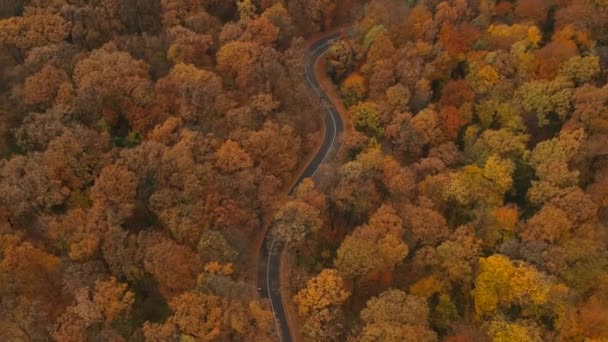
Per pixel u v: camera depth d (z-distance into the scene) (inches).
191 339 3754.9
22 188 4596.5
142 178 4712.1
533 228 4591.5
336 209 4830.2
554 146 5113.2
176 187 4630.9
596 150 5019.7
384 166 5064.0
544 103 5492.1
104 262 4439.0
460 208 4972.9
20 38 6053.2
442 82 6161.4
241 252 4525.1
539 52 6018.7
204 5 6953.7
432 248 4434.1
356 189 4739.2
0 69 5871.1
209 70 6107.3
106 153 5002.5
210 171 4699.8
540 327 4015.8
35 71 5684.1
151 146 4817.9
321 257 4709.6
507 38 6250.0
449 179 5007.4
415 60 6067.9
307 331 4033.0
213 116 5339.6
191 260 4234.7
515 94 5723.4
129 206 4515.3
